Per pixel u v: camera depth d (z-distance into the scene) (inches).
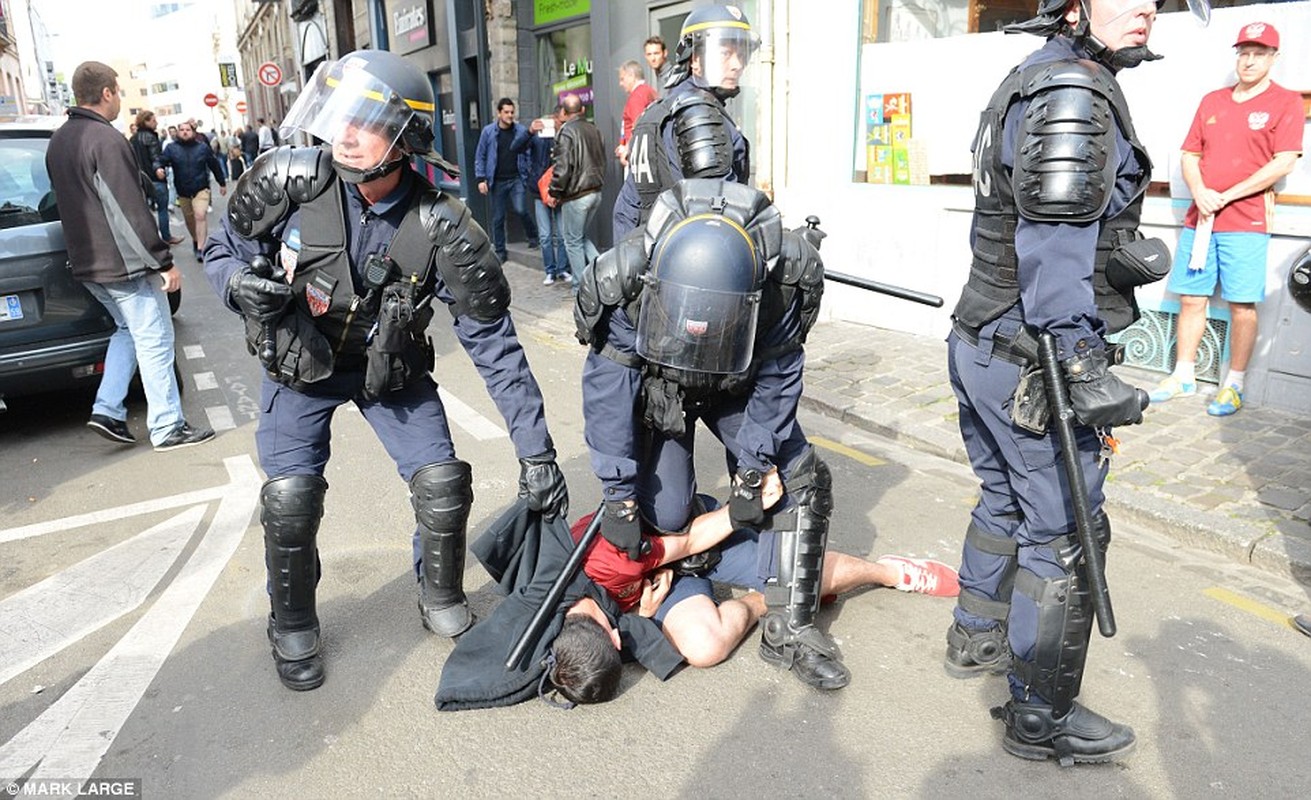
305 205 94.4
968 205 234.4
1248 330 182.4
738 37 130.8
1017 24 85.5
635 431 102.1
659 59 266.5
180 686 109.9
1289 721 98.6
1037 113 76.8
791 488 106.6
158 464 185.3
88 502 166.9
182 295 376.2
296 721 102.7
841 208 265.1
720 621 111.3
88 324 194.5
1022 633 90.4
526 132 405.1
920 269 248.5
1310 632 114.0
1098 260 81.5
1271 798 87.7
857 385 213.3
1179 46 192.4
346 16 743.1
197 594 131.5
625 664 112.3
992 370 87.1
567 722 101.6
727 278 84.4
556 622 105.2
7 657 117.1
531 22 425.7
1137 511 146.3
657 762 95.0
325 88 88.8
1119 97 78.4
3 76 1560.0
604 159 323.9
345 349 101.7
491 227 442.0
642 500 109.4
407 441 109.7
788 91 271.3
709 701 104.8
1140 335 208.4
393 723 102.0
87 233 177.6
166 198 484.7
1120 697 103.1
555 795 90.6
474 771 94.1
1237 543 134.6
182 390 238.4
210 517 158.1
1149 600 123.9
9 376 188.4
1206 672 107.5
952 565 135.0
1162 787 89.5
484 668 105.0
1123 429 179.0
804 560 107.3
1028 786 90.4
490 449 187.3
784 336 96.8
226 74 1412.4
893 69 249.8
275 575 106.4
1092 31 79.4
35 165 204.4
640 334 89.6
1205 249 182.9
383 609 126.0
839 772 93.0
